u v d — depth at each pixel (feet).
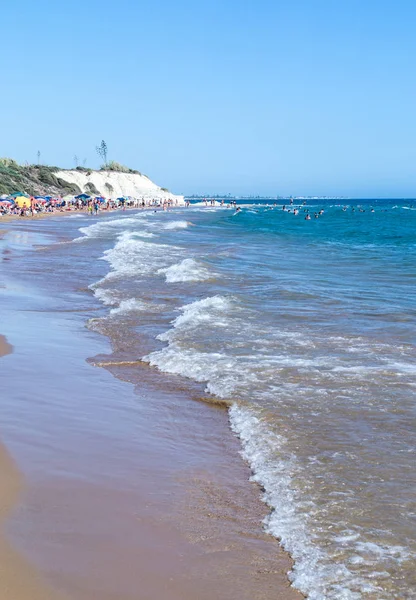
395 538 16.65
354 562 15.58
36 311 49.80
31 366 33.78
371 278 72.79
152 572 14.92
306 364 34.27
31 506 17.93
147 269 76.23
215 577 14.89
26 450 22.16
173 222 207.31
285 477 20.59
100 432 24.62
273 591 14.42
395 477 20.36
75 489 19.30
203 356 36.17
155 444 23.71
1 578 14.17
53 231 153.89
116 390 30.45
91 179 455.63
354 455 22.24
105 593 13.93
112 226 180.86
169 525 17.37
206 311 49.29
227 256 95.50
